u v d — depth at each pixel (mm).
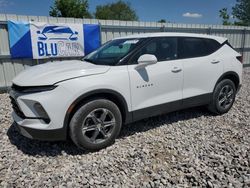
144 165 3059
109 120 3479
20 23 6980
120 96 3465
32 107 3086
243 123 4473
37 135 3131
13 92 3326
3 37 6984
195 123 4461
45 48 7465
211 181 2693
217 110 4797
